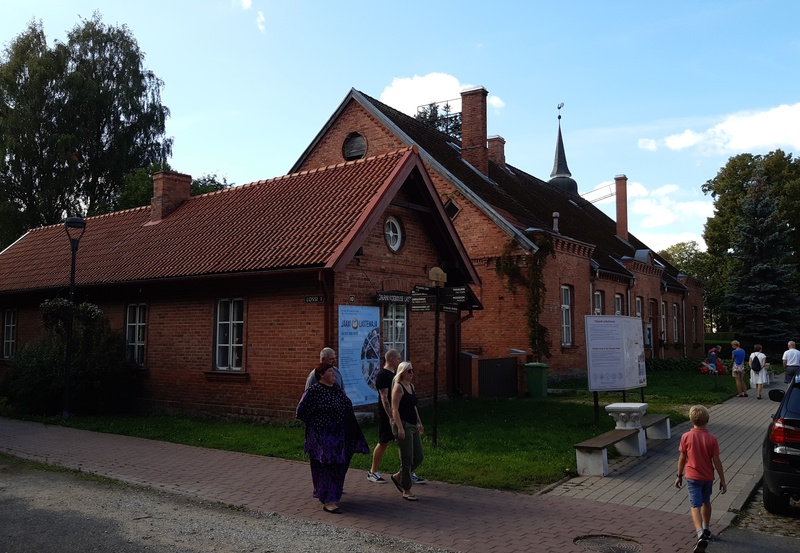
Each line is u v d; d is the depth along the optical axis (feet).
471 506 26.37
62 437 42.47
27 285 64.23
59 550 20.44
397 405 27.25
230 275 46.14
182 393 51.83
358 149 88.43
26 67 124.16
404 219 51.75
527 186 111.55
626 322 46.14
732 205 164.76
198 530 22.75
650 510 26.23
